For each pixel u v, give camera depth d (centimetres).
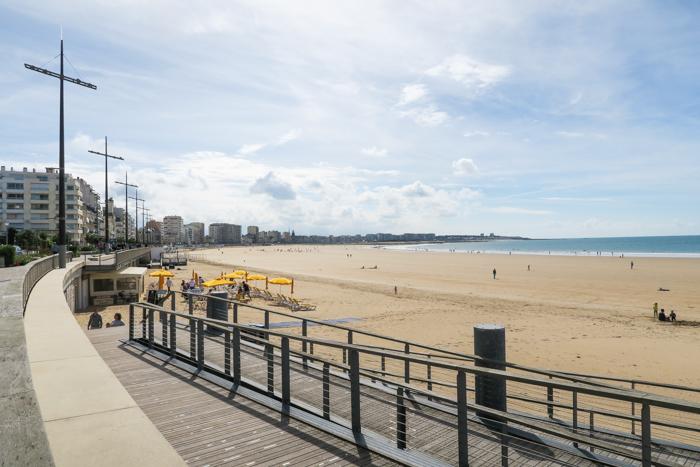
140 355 689
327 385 441
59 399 282
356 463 356
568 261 8300
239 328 539
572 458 400
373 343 1681
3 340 354
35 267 1366
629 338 1878
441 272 5969
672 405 231
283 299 2836
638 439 485
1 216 8062
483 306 2775
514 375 295
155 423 425
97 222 12188
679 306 2897
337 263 8344
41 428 192
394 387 594
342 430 412
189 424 424
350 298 3127
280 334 470
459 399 334
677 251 12550
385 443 391
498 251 15025
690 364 1485
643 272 5703
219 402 486
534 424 292
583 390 265
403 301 2977
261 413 456
